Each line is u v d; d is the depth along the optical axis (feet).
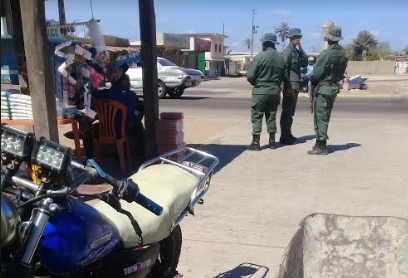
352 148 28.78
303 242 11.15
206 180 11.26
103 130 22.61
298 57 29.07
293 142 30.45
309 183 21.18
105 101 22.26
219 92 81.05
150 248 8.93
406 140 31.37
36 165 6.37
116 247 8.09
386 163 24.86
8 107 19.67
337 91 26.58
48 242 6.63
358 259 11.23
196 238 15.21
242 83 117.50
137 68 64.80
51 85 16.63
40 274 6.89
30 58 16.25
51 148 6.26
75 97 21.38
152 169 11.21
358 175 22.48
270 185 20.88
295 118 44.06
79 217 7.07
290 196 19.35
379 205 18.16
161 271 11.06
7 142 6.29
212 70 172.24
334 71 25.89
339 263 11.23
